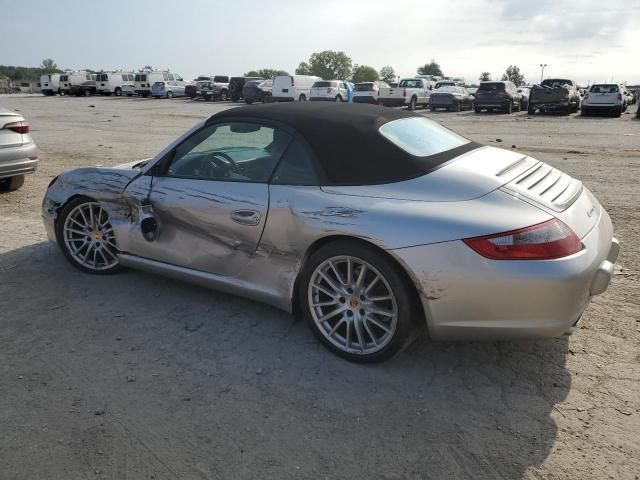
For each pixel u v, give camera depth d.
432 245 2.78
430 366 3.15
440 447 2.48
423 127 3.69
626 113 26.41
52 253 4.93
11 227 5.79
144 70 48.16
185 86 44.59
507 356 3.24
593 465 2.36
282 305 3.43
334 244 3.08
